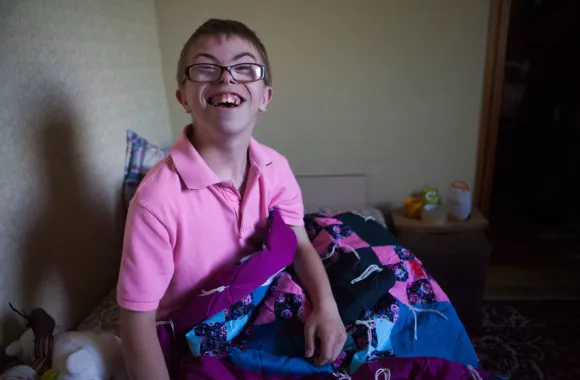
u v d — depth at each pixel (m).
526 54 2.61
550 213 2.61
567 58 2.50
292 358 0.82
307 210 1.90
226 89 0.74
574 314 1.78
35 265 0.96
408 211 1.87
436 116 1.89
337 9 1.75
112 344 0.86
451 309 1.00
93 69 1.22
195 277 0.82
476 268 1.62
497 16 1.73
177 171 0.77
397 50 1.80
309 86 1.85
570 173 2.51
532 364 1.52
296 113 1.90
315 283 0.92
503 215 2.63
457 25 1.75
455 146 1.93
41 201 0.98
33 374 0.78
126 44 1.46
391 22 1.76
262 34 1.78
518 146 2.77
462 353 0.91
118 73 1.39
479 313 1.68
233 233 0.84
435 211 1.77
